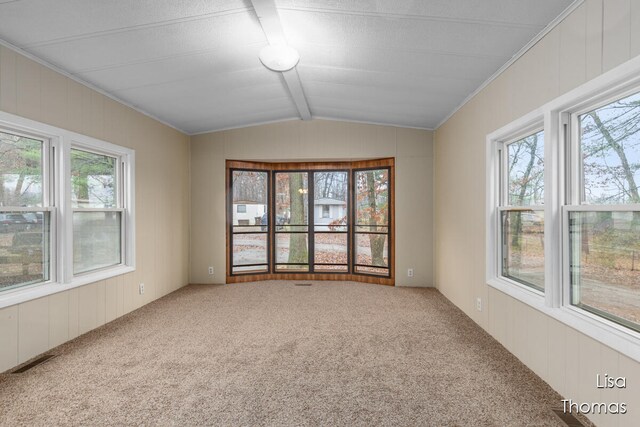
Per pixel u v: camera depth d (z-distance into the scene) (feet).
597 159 6.75
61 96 10.31
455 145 14.38
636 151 5.80
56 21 8.04
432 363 8.88
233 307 14.12
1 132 8.86
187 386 7.73
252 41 9.78
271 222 19.80
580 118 7.28
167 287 16.40
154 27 8.69
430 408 6.87
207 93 13.53
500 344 10.12
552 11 7.17
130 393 7.44
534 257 8.90
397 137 18.08
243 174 19.49
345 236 19.65
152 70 11.04
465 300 13.16
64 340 10.32
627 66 5.49
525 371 8.41
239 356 9.34
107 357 9.29
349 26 8.83
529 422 6.38
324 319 12.52
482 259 11.48
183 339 10.60
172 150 17.06
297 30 9.10
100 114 12.01
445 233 15.90
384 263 18.71
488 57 9.55
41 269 9.93
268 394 7.41
